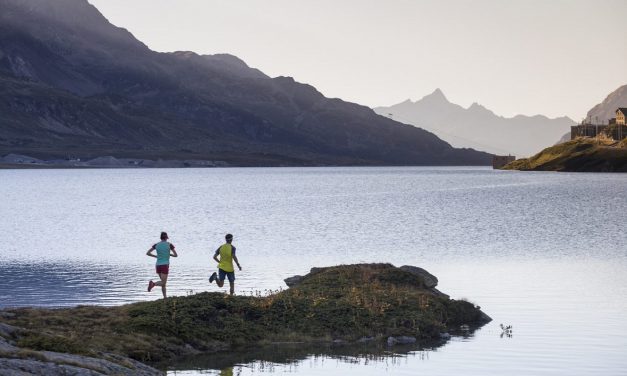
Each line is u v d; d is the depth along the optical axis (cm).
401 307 4097
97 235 9188
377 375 3064
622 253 7188
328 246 7912
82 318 3522
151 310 3678
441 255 7106
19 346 2809
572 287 5209
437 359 3338
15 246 8025
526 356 3362
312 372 3112
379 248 7700
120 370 2691
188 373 3064
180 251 7519
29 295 4978
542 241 8381
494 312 4391
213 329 3625
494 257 6919
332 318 3891
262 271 6041
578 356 3350
